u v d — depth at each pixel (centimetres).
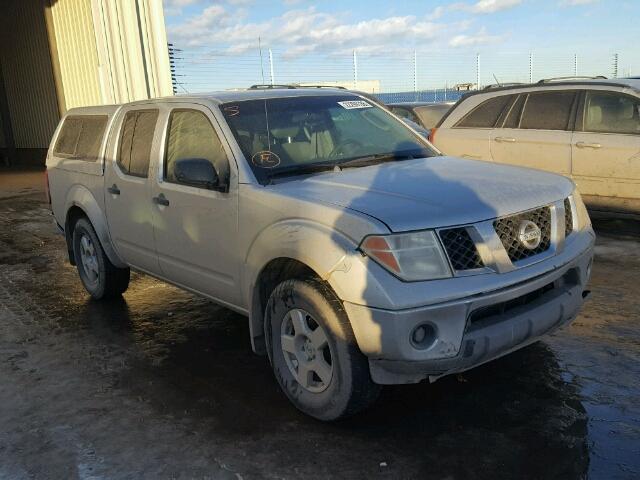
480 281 311
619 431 333
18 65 2161
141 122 509
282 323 365
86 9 1709
